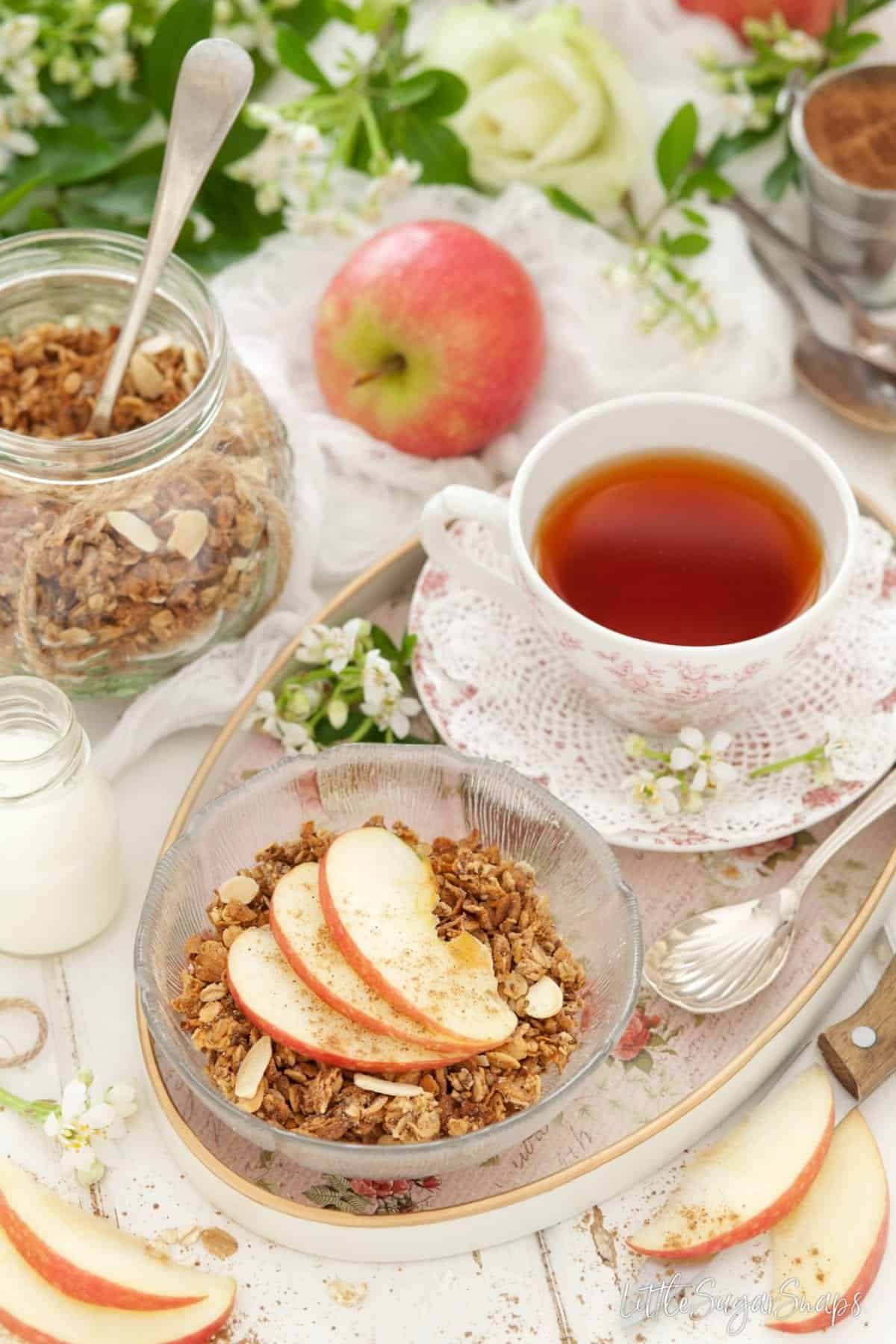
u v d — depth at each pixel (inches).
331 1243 28.8
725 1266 29.2
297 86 38.0
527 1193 28.5
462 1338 28.7
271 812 30.7
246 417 31.9
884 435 35.2
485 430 34.6
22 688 29.9
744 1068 29.3
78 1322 28.5
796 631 29.7
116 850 30.5
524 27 36.4
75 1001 30.6
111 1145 29.7
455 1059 28.5
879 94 36.3
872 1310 28.9
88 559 30.6
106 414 32.1
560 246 36.2
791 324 35.7
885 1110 30.0
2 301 32.6
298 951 29.0
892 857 30.6
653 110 37.4
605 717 31.9
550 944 29.8
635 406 31.4
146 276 30.8
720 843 30.5
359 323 33.9
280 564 32.4
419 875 29.7
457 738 31.4
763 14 37.5
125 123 36.7
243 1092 28.6
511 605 31.5
